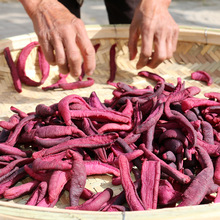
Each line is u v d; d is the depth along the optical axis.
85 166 0.92
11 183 0.92
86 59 1.15
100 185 0.94
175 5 4.33
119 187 0.94
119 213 0.64
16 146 1.08
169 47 1.38
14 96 1.41
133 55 1.46
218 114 1.11
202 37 1.62
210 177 0.85
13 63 1.45
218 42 1.59
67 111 1.00
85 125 1.02
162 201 0.84
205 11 4.12
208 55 1.61
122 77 1.56
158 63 1.38
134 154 0.94
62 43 1.12
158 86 1.19
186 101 1.04
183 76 1.56
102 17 3.87
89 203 0.80
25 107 1.34
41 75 1.57
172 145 0.96
